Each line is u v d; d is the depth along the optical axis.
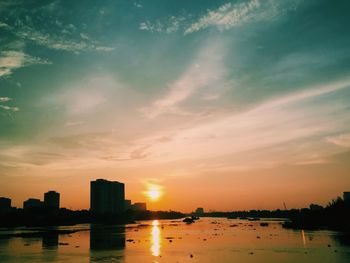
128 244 117.31
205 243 116.69
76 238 144.50
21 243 124.12
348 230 160.62
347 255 82.69
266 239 126.25
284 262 75.62
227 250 96.50
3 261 82.31
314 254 85.44
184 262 78.12
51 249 104.69
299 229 180.88
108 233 177.25
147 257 85.88
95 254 92.56
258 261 77.62
